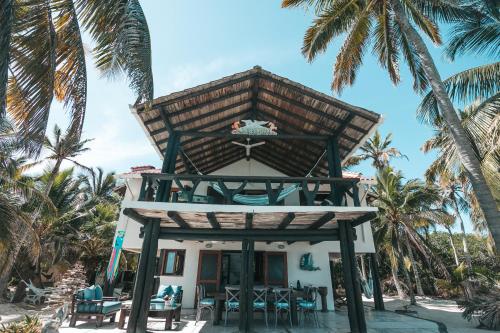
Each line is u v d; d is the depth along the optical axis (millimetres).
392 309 13578
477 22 9680
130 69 4027
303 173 13070
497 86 8961
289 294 8016
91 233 23281
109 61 4305
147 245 7270
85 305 7496
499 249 6781
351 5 10281
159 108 7820
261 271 11906
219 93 8383
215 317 8125
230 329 7453
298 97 8469
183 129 9273
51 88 4027
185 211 6555
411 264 22984
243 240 7914
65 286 7719
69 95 4738
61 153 17266
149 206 6523
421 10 10406
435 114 10852
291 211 6621
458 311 13148
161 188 7887
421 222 19797
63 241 19281
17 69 3982
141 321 6465
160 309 7371
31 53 4086
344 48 10414
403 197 18734
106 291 12047
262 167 13672
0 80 3082
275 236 7922
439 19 10367
